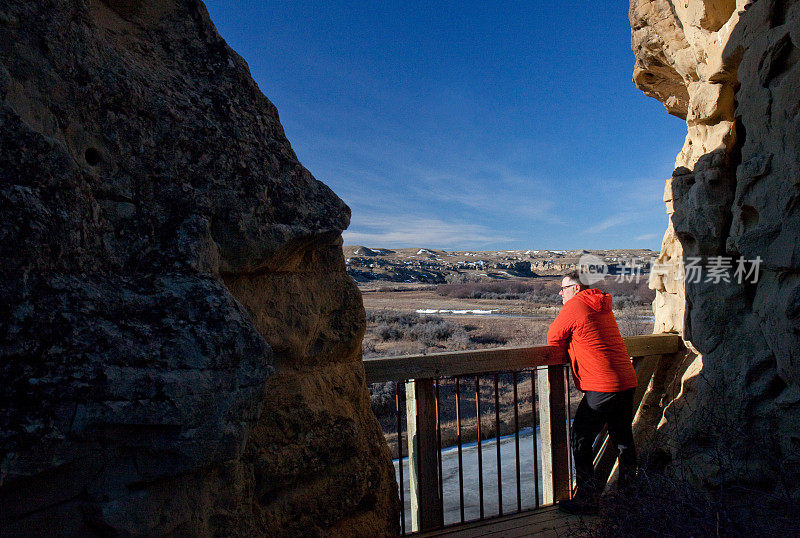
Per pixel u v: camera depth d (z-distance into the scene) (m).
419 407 3.19
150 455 1.47
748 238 2.88
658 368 4.06
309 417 2.26
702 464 3.06
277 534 2.03
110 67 1.78
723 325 3.22
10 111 1.42
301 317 2.33
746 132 3.05
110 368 1.42
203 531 1.59
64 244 1.47
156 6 2.23
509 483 5.24
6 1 1.49
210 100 2.15
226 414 1.59
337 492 2.31
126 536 1.41
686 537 2.04
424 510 3.19
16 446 1.23
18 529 1.28
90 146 1.66
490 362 3.33
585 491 3.24
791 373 2.64
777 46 2.75
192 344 1.59
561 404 3.60
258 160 2.20
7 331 1.28
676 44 3.88
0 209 1.33
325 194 2.52
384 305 39.62
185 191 1.90
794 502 2.12
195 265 1.80
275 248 2.13
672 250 4.14
